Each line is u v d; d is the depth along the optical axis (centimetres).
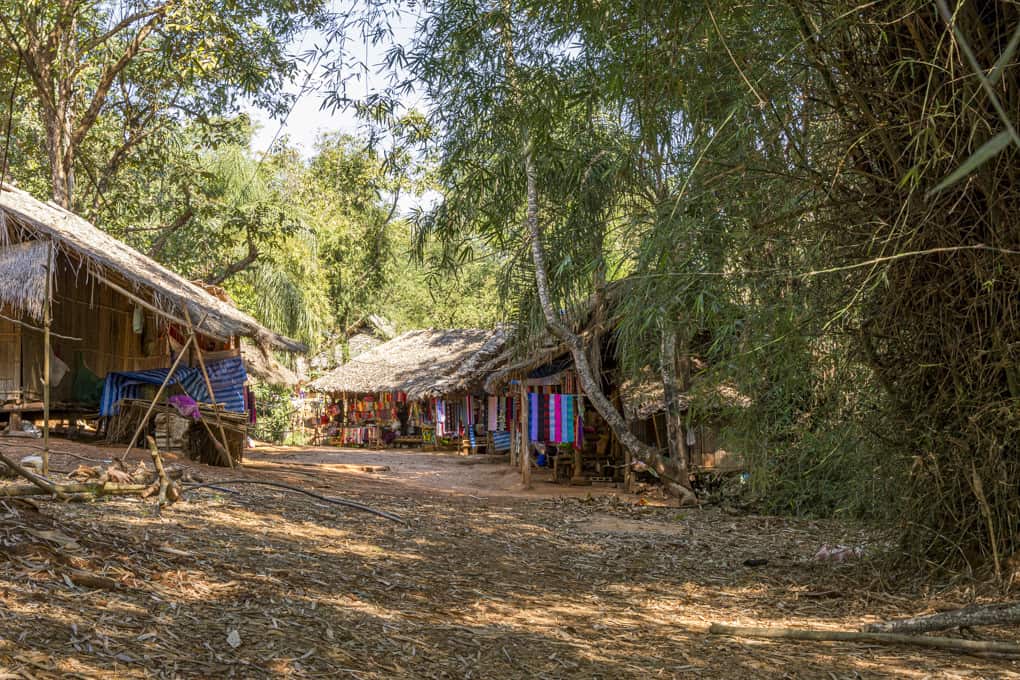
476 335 3266
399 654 491
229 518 833
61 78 2131
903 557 789
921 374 696
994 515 696
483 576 781
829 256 639
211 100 2455
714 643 598
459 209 1236
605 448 1912
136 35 2202
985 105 534
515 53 908
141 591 502
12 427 1355
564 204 1310
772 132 593
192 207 2709
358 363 3422
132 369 1619
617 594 771
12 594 439
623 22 597
